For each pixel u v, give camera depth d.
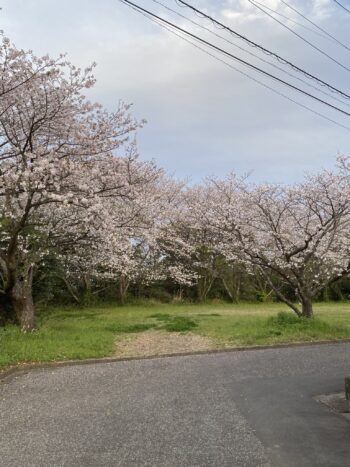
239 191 23.88
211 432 5.03
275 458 4.29
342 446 4.61
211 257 25.50
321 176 17.97
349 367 8.75
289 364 9.02
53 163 9.87
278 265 15.00
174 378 7.79
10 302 13.51
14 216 11.30
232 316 17.81
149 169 17.72
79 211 11.83
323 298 28.36
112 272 21.69
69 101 10.02
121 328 13.80
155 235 15.83
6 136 10.43
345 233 15.70
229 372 8.27
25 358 8.99
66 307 22.47
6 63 9.04
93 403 6.25
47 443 4.72
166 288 27.47
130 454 4.40
